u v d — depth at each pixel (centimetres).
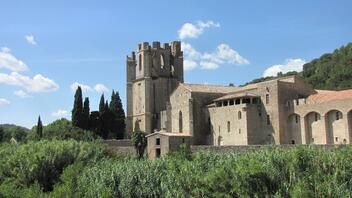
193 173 5506
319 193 4281
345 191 4234
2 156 8594
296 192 4294
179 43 17975
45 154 7806
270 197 4591
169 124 15412
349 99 10288
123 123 17112
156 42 17562
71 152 8062
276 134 11819
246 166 4784
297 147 4888
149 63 17088
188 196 5372
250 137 12362
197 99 14325
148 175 6122
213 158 5759
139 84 17250
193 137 13988
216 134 13625
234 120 12875
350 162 4525
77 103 16450
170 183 5738
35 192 6625
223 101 13588
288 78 12412
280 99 11869
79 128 16075
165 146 12362
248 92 12938
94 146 8762
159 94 17075
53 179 7638
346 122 10325
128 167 6425
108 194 5912
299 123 11500
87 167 7131
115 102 17050
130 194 6103
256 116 12438
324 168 4525
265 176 4672
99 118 16662
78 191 6412
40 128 16725
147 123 16662
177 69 17750
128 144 13700
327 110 10756
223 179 4884
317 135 11062
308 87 12412
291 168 4572
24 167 7562
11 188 6775
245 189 4684
